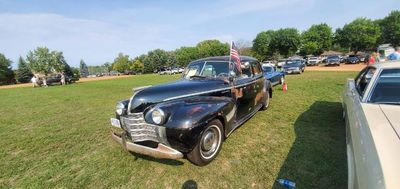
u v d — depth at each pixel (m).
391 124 1.99
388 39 54.56
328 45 57.44
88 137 4.83
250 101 4.93
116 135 3.53
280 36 57.75
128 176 3.12
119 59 78.00
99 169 3.35
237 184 2.80
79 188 2.91
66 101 10.32
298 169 3.01
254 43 62.72
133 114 3.27
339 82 11.22
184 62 68.94
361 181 1.61
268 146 3.77
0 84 51.38
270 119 5.24
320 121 4.88
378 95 2.62
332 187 2.60
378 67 2.91
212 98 3.62
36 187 2.98
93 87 17.47
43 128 5.72
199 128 2.96
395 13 53.69
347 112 3.39
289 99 7.45
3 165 3.66
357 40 53.75
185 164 3.33
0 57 53.06
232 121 3.75
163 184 2.89
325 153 3.38
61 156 3.90
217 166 3.23
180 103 3.25
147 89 3.58
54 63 53.72
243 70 4.77
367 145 1.77
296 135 4.15
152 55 68.81
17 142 4.72
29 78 55.38
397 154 1.54
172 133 2.89
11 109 8.95
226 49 64.50
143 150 3.04
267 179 2.85
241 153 3.57
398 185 1.29
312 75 16.06
